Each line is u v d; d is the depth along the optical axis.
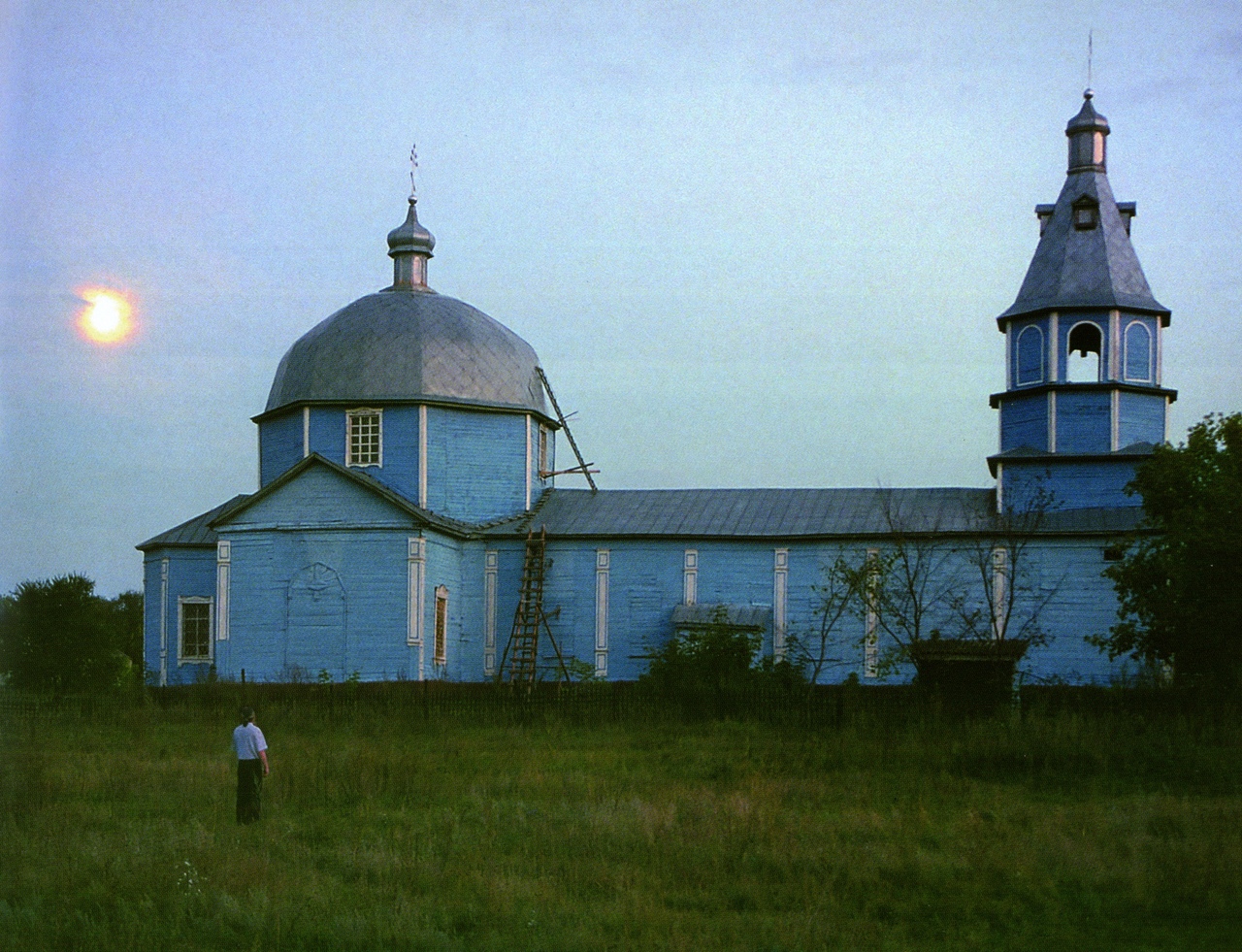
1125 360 44.06
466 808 22.05
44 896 16.30
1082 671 42.03
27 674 55.09
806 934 14.84
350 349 46.75
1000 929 15.53
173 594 48.53
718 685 36.91
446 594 45.03
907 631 39.78
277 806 22.39
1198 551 33.78
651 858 18.08
